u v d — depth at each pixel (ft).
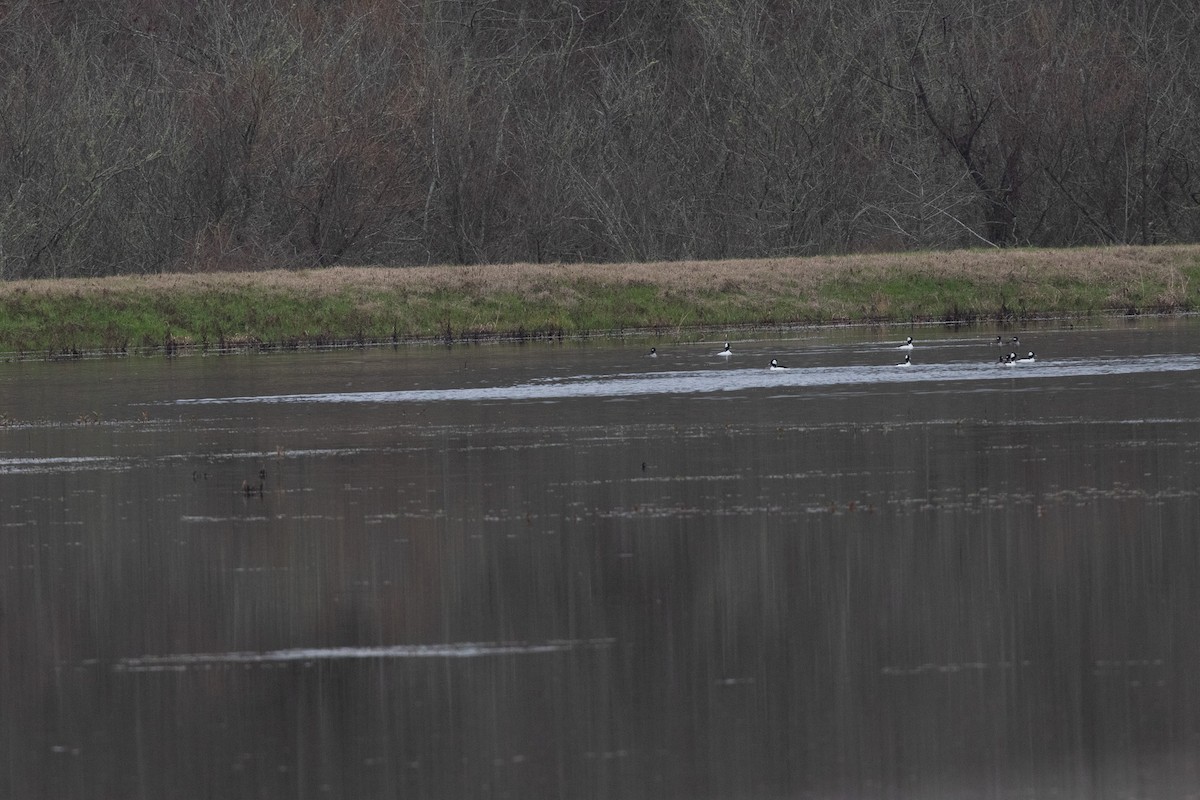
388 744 165.48
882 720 169.68
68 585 223.30
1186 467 291.79
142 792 155.33
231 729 170.09
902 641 193.47
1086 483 278.67
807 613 204.23
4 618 208.64
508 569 226.79
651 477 292.61
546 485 286.46
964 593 211.82
